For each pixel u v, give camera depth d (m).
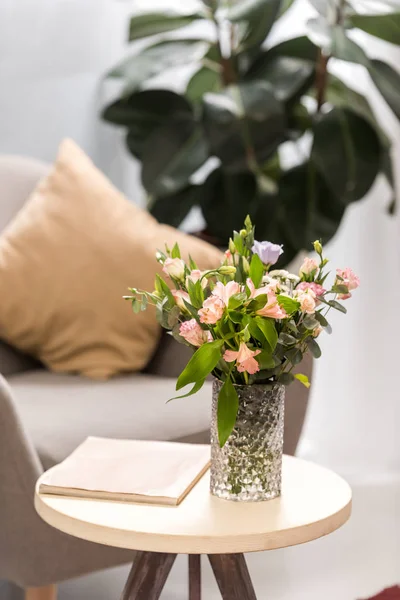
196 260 2.26
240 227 2.78
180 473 1.34
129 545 1.15
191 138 2.82
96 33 3.04
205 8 2.98
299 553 2.46
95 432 1.78
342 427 3.23
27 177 2.49
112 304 2.24
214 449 1.28
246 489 1.26
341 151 2.65
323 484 1.35
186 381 1.17
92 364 2.22
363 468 3.21
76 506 1.23
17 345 2.28
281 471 1.32
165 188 2.73
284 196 2.78
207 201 2.81
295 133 2.90
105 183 2.40
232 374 1.24
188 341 1.21
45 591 1.83
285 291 1.23
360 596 2.16
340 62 3.14
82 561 1.70
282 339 1.20
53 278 2.24
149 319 2.25
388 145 2.87
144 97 2.88
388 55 3.09
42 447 1.70
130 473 1.33
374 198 3.13
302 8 3.13
